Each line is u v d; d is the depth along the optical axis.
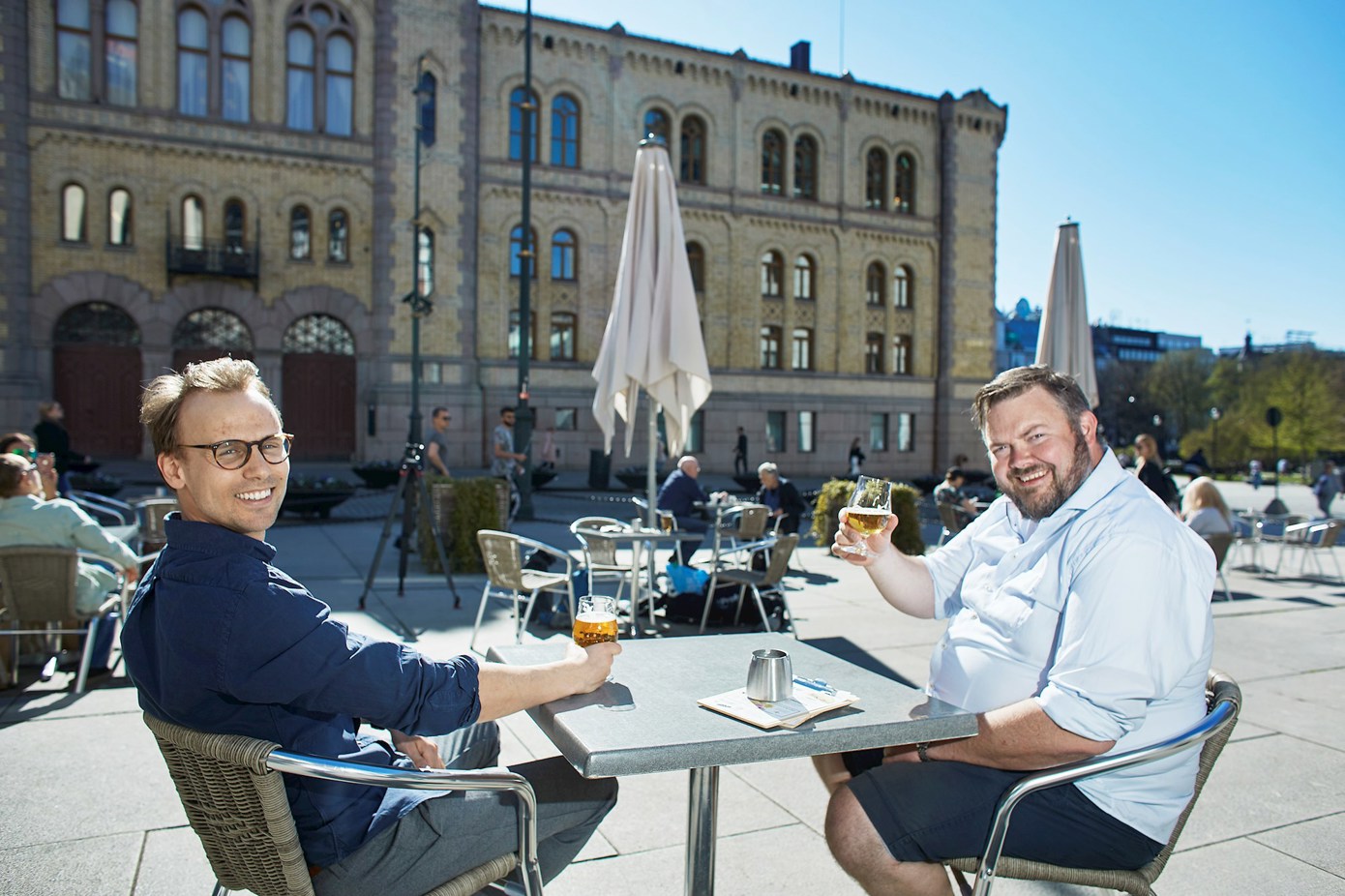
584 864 3.46
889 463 38.06
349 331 29.38
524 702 2.28
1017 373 2.70
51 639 6.04
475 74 30.16
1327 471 20.80
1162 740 2.30
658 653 2.87
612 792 2.49
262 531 2.20
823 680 2.59
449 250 29.81
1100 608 2.35
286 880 2.03
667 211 8.67
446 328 29.78
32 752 4.44
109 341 26.92
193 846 3.51
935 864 2.45
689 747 2.02
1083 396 2.66
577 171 31.94
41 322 25.95
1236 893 3.33
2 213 25.20
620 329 8.57
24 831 3.61
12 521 5.46
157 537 8.12
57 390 26.41
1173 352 85.56
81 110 26.14
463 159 29.91
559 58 31.80
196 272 26.98
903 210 38.59
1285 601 9.47
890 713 2.30
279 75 28.16
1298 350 73.56
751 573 7.58
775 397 35.50
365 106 29.05
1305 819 3.96
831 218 36.50
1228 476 55.84
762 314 35.53
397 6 29.00
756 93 35.09
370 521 15.74
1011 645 2.68
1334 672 6.50
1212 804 4.11
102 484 14.96
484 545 6.79
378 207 28.97
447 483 10.35
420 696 2.10
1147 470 11.24
